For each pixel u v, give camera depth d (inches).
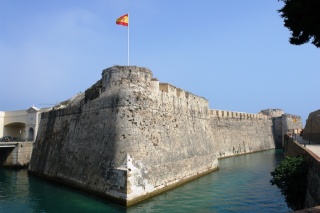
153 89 955.3
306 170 670.5
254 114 2694.4
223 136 2128.4
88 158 912.3
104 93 927.0
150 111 913.5
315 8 414.6
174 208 743.7
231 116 2304.4
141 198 781.3
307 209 318.7
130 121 837.8
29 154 1585.9
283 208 756.6
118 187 757.3
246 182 1082.7
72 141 1043.3
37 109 1867.6
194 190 944.3
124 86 877.2
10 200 836.6
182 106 1167.6
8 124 2006.6
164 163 925.2
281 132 2967.5
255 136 2613.2
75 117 1082.1
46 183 1075.3
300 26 451.5
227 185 1027.9
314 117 1451.8
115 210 714.2
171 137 1011.9
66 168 1028.5
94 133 922.7
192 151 1160.8
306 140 1582.2
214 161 1398.9
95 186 836.0
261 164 1624.0
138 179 781.9
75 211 714.8
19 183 1080.2
